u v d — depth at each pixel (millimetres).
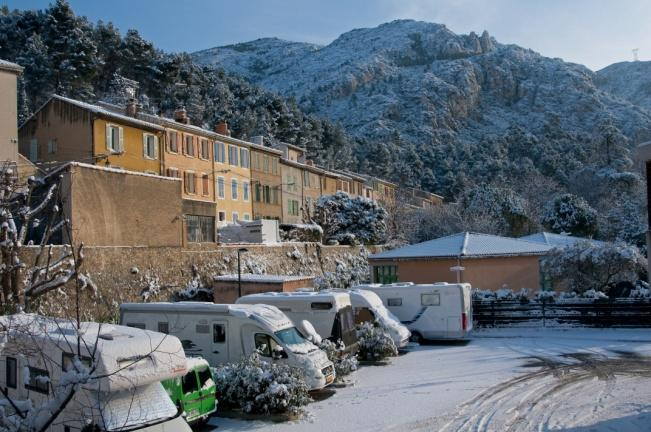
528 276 32781
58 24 61812
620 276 31750
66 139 37219
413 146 140625
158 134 41906
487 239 34688
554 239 39344
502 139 143000
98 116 36656
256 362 14328
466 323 23578
